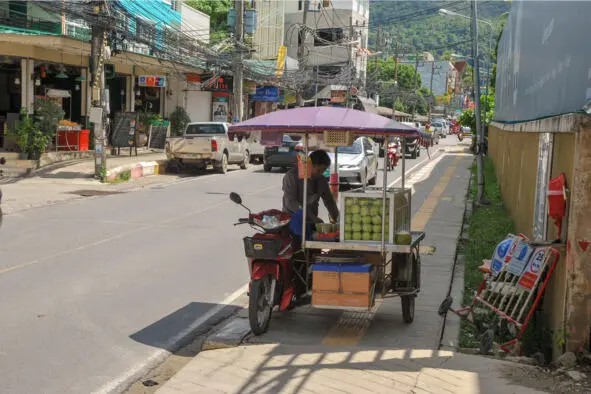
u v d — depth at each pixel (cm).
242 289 872
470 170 3059
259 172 2634
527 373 561
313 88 5131
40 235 1191
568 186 632
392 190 747
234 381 545
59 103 2608
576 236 573
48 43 2159
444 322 732
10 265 955
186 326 714
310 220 719
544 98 755
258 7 5425
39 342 641
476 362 591
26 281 867
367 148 2292
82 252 1057
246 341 665
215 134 2605
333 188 797
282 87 4291
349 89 4834
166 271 954
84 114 2752
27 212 1462
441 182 2470
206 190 1962
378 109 6375
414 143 848
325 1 5925
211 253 1084
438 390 522
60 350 623
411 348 648
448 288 891
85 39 2394
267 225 676
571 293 579
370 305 680
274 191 1967
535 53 865
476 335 710
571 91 597
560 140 709
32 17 2456
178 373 564
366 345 657
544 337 660
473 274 971
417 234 774
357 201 683
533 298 725
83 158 2527
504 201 1802
